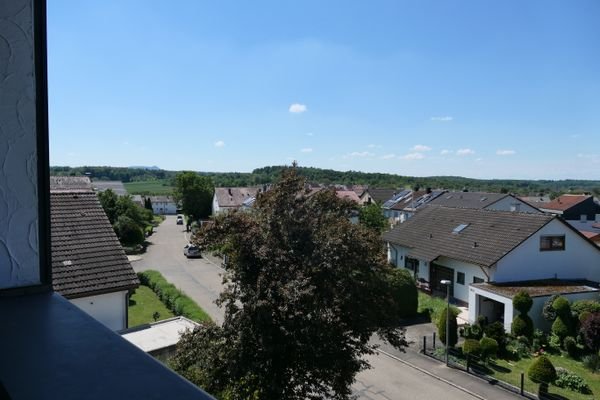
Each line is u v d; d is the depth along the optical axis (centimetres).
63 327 113
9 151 157
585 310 1670
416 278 2584
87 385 79
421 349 1684
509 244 2114
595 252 2238
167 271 3130
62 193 1530
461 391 1359
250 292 895
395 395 1334
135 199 7950
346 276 939
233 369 866
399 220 5444
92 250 1344
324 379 901
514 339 1709
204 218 6469
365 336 991
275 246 949
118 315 1280
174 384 81
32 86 161
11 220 157
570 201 5197
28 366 87
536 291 1877
